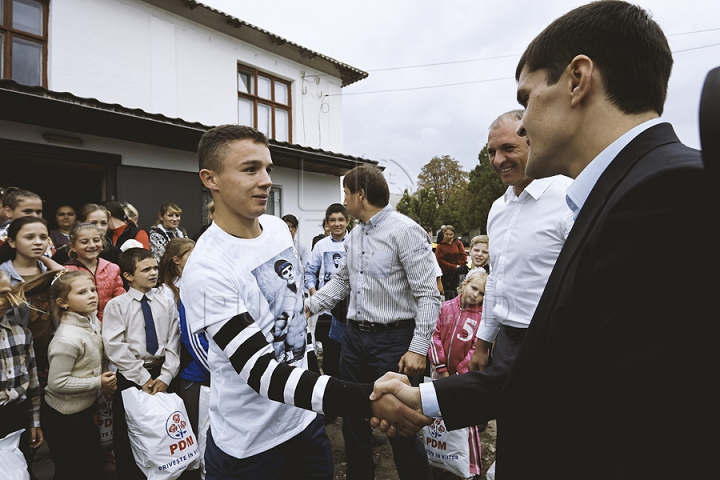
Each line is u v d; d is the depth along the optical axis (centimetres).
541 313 69
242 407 125
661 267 51
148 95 662
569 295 64
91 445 211
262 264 129
